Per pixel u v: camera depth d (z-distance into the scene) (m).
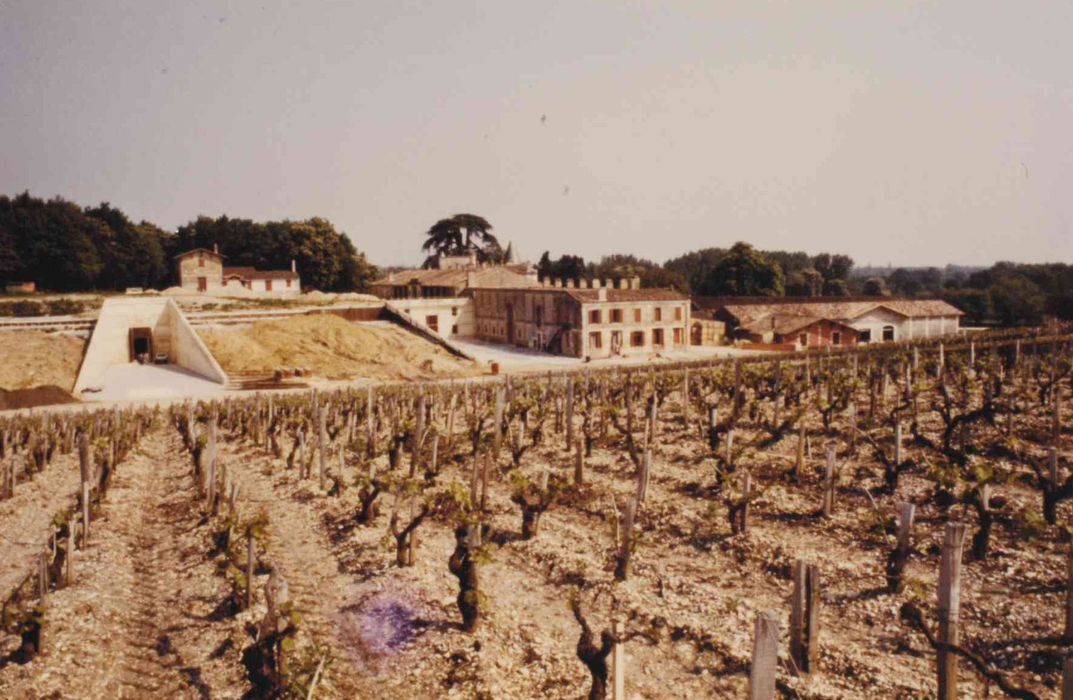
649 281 124.88
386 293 122.50
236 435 42.34
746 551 19.42
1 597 19.16
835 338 83.06
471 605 15.98
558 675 14.41
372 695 14.03
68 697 14.28
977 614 15.38
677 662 14.80
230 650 16.03
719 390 39.00
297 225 121.12
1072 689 9.37
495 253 144.12
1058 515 19.39
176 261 109.38
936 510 20.66
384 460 34.06
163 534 24.75
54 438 37.38
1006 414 28.53
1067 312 99.12
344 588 19.09
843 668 14.02
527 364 71.94
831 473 20.81
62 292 98.56
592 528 22.39
